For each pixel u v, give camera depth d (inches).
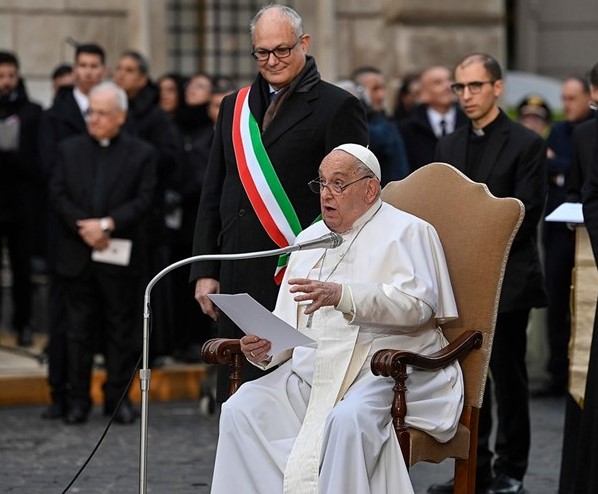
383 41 2084.2
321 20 2068.2
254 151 927.0
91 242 1289.4
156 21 2057.1
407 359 802.2
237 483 829.8
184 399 1472.7
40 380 1448.1
